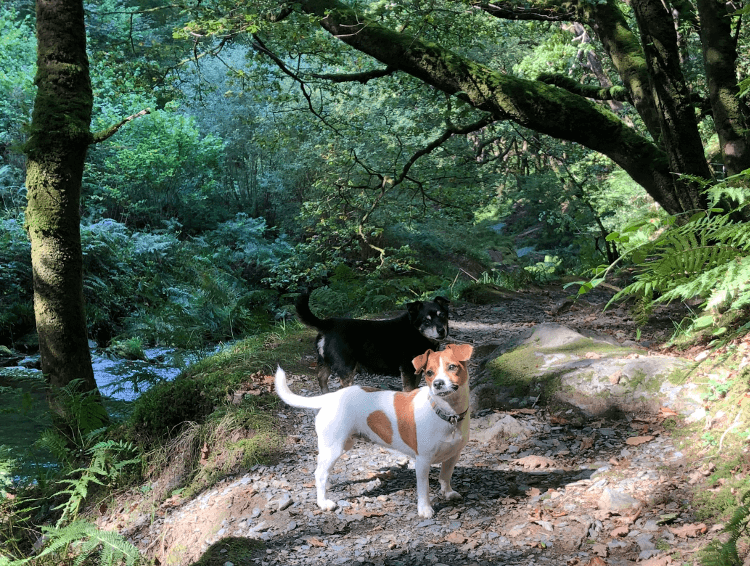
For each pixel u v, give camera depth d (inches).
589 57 273.6
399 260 236.5
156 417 103.9
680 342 92.2
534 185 354.6
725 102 113.6
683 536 55.4
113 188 340.8
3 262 247.1
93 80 338.3
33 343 227.9
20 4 405.4
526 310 173.6
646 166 140.9
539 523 62.1
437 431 64.4
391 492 73.7
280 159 352.2
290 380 114.5
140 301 277.3
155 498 89.3
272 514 71.1
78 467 102.0
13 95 317.4
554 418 85.4
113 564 67.9
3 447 97.9
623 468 69.9
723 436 66.9
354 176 251.9
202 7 162.4
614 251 225.8
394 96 260.5
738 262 27.3
